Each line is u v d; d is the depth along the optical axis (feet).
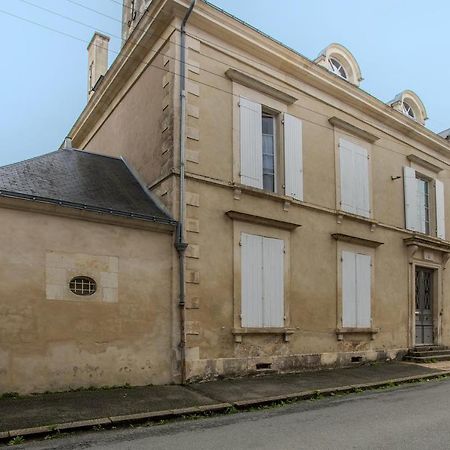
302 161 38.86
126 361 28.14
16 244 25.61
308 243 38.22
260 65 37.19
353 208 42.32
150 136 35.53
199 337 30.76
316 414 23.30
